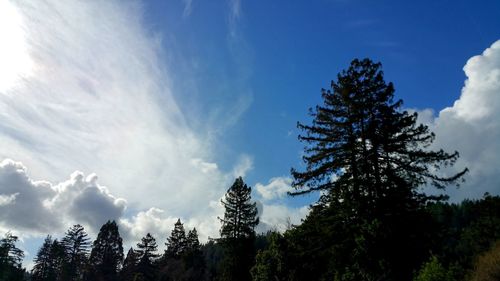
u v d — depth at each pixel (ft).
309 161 80.38
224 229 169.99
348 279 63.16
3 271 237.04
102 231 326.24
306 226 81.35
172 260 244.42
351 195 72.95
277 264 101.55
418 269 63.77
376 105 81.25
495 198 159.74
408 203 71.20
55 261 318.86
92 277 301.02
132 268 281.95
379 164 76.43
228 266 151.64
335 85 85.66
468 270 57.31
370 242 59.16
